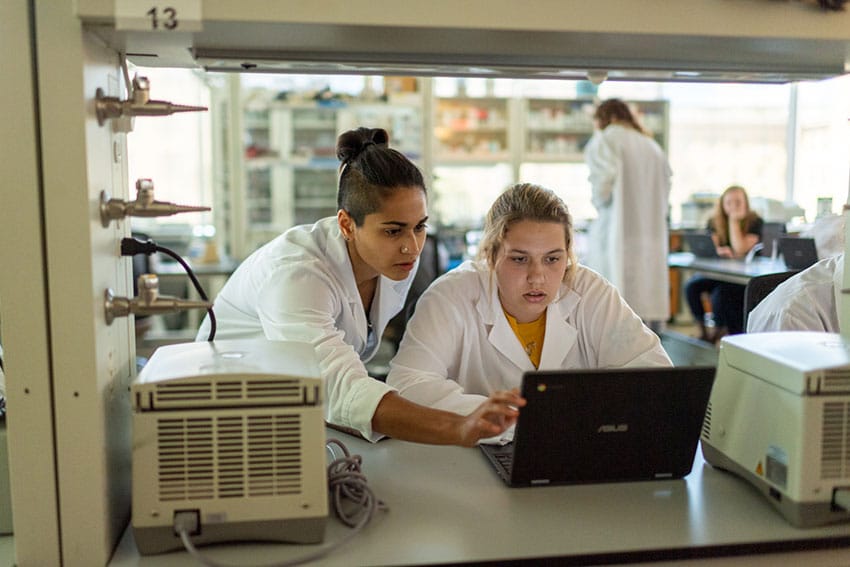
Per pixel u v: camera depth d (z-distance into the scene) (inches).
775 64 57.7
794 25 46.3
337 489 45.6
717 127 270.8
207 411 39.9
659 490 49.2
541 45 49.4
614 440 48.6
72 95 39.1
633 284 189.0
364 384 50.2
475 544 41.4
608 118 192.4
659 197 189.6
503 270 61.6
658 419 48.5
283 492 40.7
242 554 40.5
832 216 87.0
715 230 196.1
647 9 44.6
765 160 271.1
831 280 68.9
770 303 71.6
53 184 39.3
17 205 39.1
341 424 53.2
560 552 40.5
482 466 53.0
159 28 40.1
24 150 38.9
